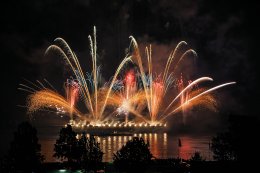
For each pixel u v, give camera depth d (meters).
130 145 47.88
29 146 47.84
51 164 52.72
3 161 47.25
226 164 45.50
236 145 45.56
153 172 47.19
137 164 47.00
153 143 113.00
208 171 44.81
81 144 50.53
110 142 117.69
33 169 48.09
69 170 50.22
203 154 80.12
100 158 49.94
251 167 43.31
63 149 50.31
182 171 47.09
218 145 47.72
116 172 48.12
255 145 44.75
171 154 82.00
